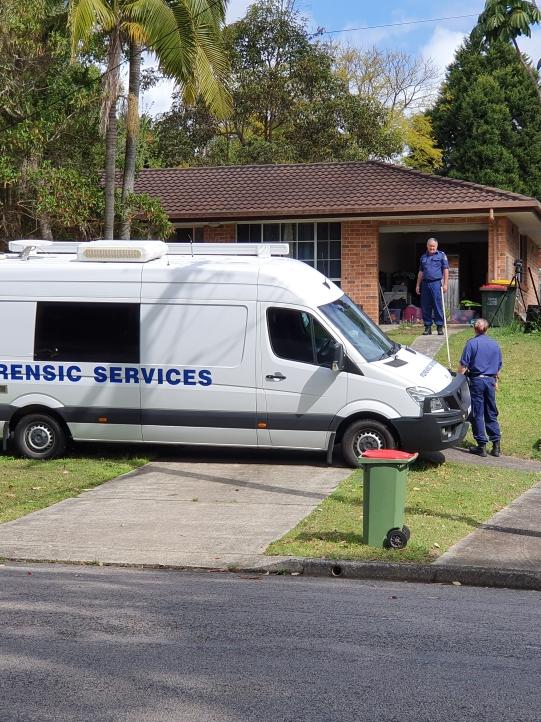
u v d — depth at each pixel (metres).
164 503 11.31
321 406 13.09
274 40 42.78
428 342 21.14
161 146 42.41
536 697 5.45
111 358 13.69
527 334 22.50
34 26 20.11
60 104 22.17
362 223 26.66
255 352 13.27
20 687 5.56
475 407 14.21
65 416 13.82
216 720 5.07
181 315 13.50
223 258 13.91
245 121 43.62
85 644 6.40
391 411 12.85
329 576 8.77
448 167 50.56
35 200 21.48
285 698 5.40
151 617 7.11
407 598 7.89
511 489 12.06
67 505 11.27
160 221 22.97
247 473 12.99
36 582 8.29
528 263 32.53
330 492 11.71
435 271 22.06
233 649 6.31
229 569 8.87
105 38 22.83
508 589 8.38
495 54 50.16
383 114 44.00
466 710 5.24
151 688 5.54
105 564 9.04
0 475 12.88
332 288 14.05
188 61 20.72
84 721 5.05
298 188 27.81
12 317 13.97
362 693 5.49
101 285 13.78
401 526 9.30
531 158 49.03
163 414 13.57
